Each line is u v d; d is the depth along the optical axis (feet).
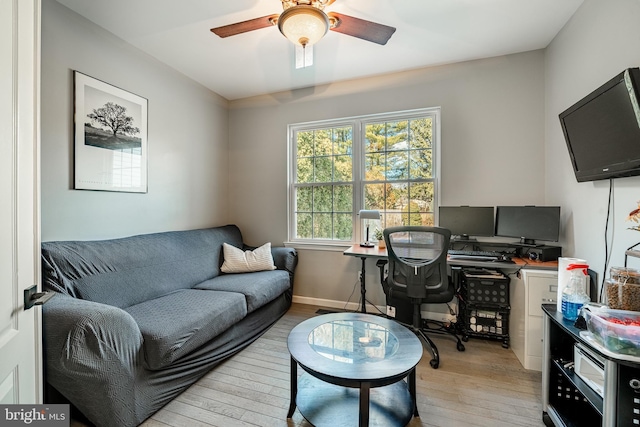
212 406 5.37
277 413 5.17
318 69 9.64
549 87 8.09
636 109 4.32
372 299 10.32
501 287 7.72
